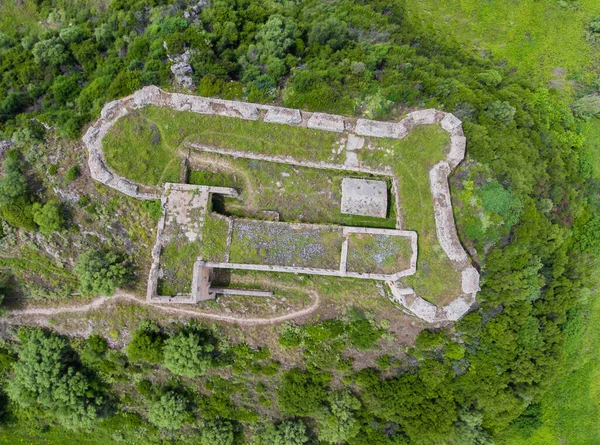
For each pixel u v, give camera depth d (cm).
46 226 2616
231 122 2641
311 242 2666
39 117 2780
